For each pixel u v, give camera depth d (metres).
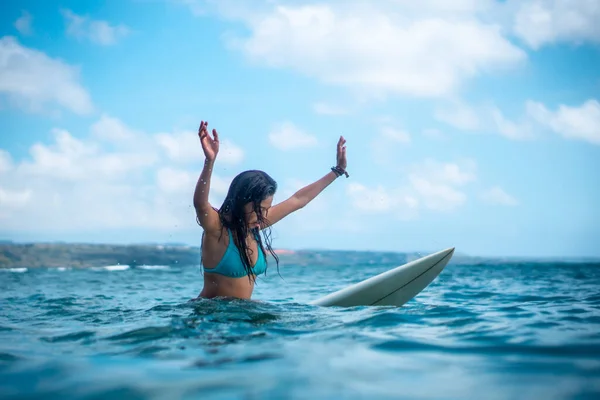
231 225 3.31
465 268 13.77
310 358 1.96
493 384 1.60
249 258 3.41
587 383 1.60
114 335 2.54
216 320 2.85
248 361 1.92
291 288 7.45
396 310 3.35
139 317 3.13
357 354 2.03
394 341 2.29
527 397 1.48
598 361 1.89
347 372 1.75
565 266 15.22
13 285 8.58
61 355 2.10
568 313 3.40
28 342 2.43
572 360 1.91
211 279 3.48
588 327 2.70
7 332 2.74
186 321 2.83
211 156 3.03
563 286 6.71
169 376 1.71
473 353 2.05
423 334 2.48
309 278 10.35
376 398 1.46
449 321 2.91
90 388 1.59
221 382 1.63
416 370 1.78
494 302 4.41
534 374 1.72
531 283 7.45
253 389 1.55
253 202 3.29
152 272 13.94
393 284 3.98
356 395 1.49
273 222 3.56
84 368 1.85
